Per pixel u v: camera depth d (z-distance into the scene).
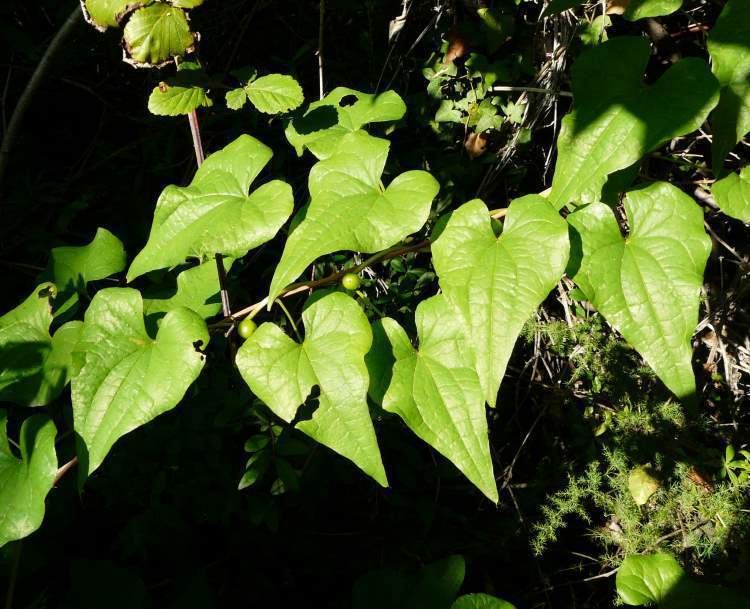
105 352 0.41
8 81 0.86
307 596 0.86
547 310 0.93
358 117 0.51
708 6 0.80
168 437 0.73
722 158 0.43
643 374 0.89
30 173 0.92
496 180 0.89
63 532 0.72
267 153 0.43
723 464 0.83
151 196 0.97
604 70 0.42
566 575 0.94
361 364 0.39
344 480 0.84
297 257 0.40
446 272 0.40
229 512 0.75
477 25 0.82
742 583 0.78
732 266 0.93
